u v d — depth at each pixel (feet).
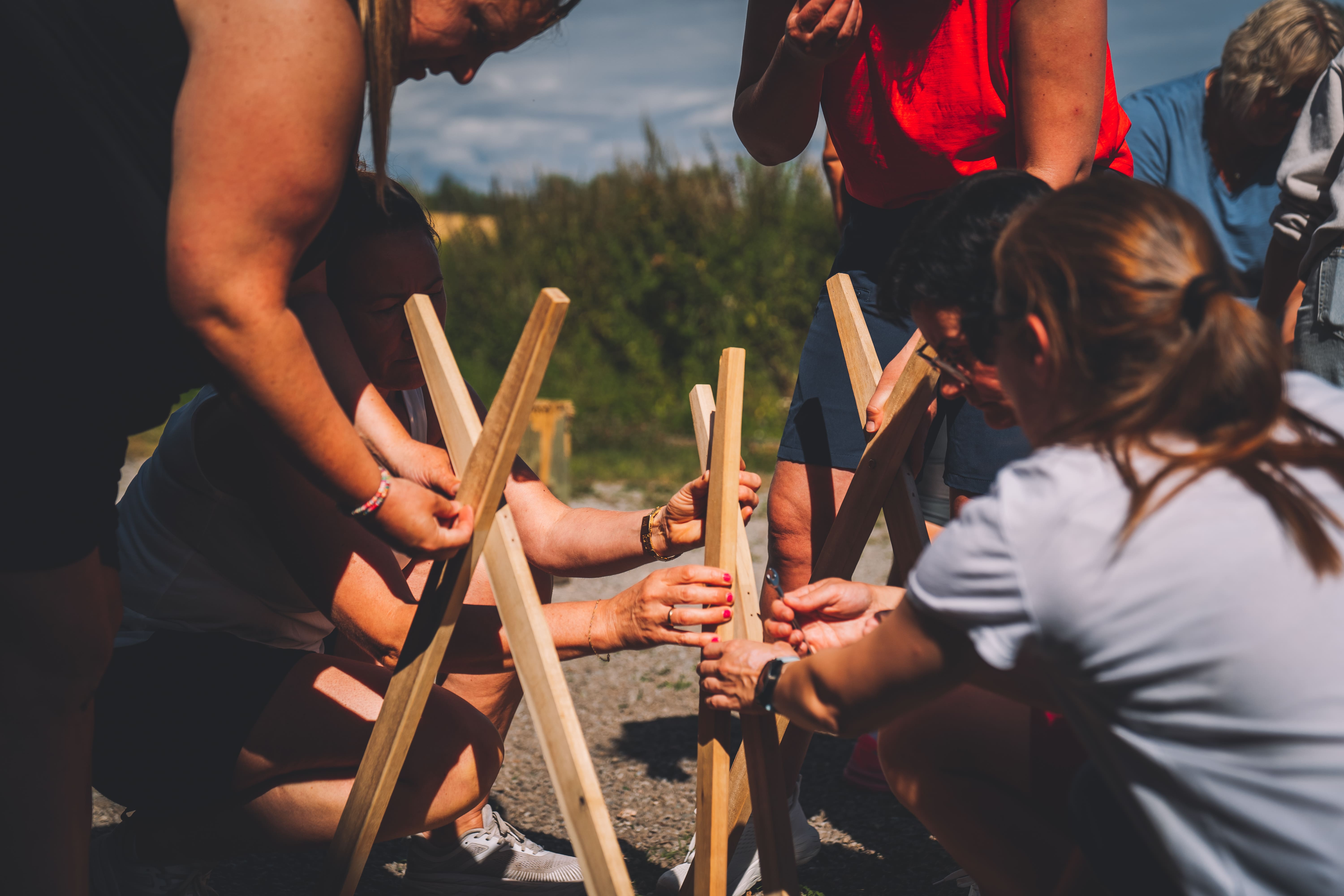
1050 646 3.09
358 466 3.88
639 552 5.25
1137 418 3.02
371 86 3.86
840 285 5.18
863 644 3.68
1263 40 7.93
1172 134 8.85
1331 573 2.86
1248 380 2.95
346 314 5.21
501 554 4.17
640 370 28.78
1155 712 3.00
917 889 6.21
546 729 4.00
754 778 4.49
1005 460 5.65
